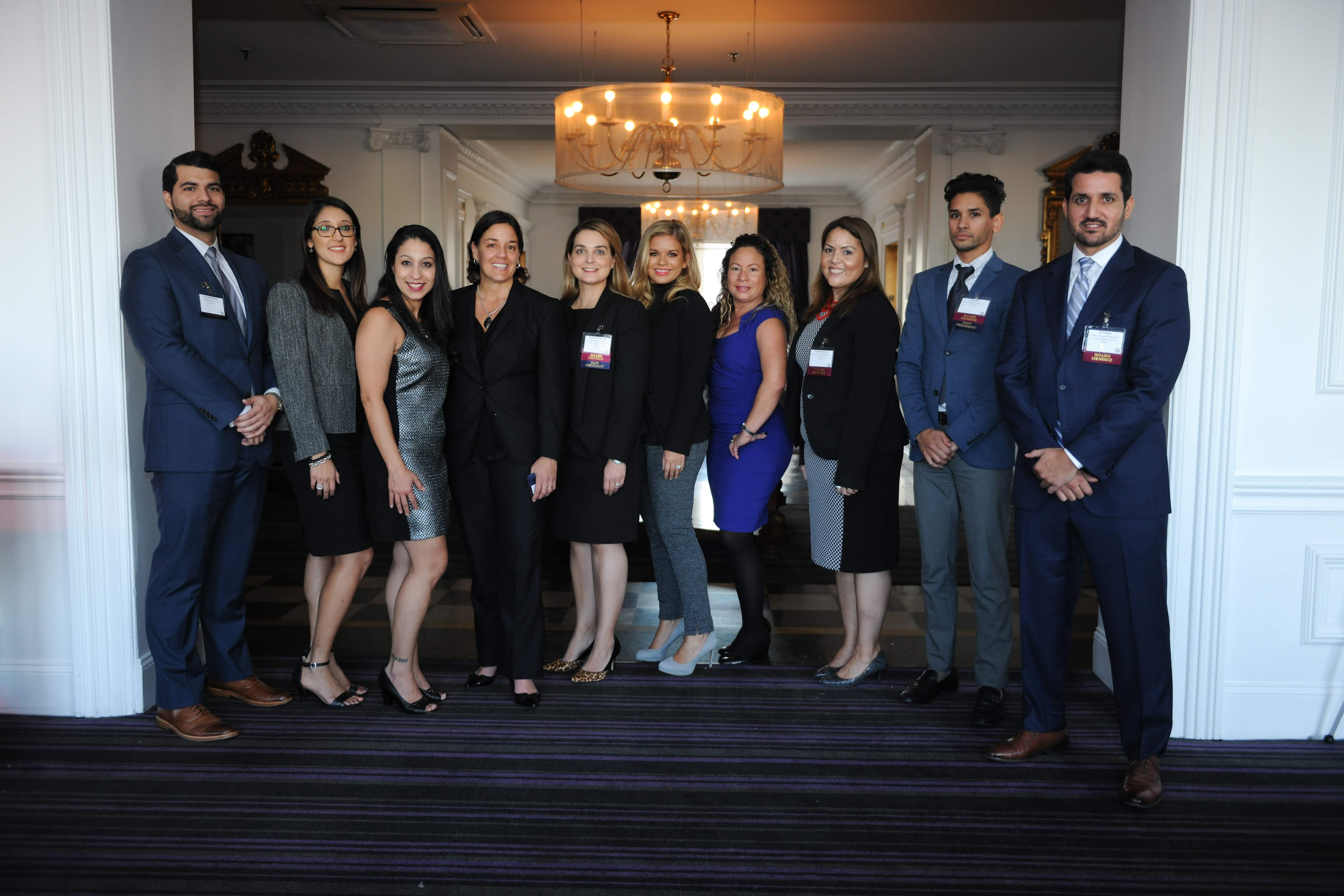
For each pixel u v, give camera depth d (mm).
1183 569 2998
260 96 8977
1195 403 2951
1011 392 2740
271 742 2928
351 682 3438
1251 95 2857
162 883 2156
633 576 5289
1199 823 2471
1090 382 2617
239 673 3227
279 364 2918
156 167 3225
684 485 3471
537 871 2219
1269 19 2869
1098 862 2275
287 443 3100
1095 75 8383
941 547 3287
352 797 2574
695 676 3586
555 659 3775
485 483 3186
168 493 2893
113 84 2977
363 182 9219
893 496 3365
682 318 3391
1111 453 2527
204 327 2904
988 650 3148
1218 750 2949
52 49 2930
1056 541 2744
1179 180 2939
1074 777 2740
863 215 14844
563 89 8883
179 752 2844
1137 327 2578
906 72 8312
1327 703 3020
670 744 2941
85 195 2971
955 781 2707
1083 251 2664
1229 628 3002
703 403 3439
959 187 3105
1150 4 3135
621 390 3260
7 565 3088
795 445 3623
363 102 8977
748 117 5934
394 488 2955
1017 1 6402
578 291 3500
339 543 3041
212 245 3014
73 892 2119
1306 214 2916
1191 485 2975
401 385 2965
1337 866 2266
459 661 3734
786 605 4688
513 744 2926
